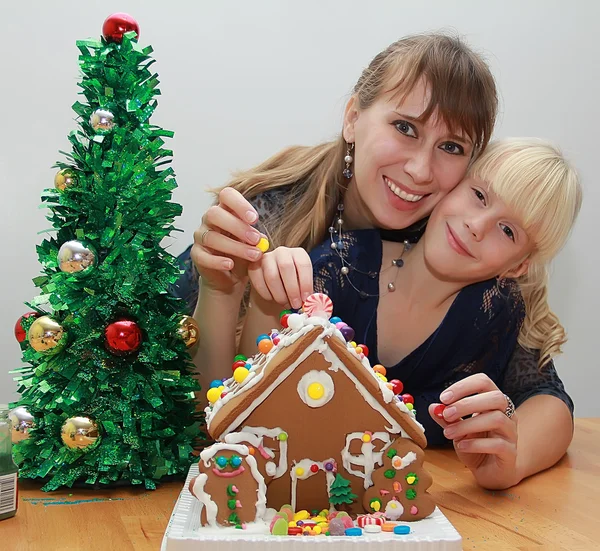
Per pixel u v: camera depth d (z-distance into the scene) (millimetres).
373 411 903
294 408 891
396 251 1450
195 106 2021
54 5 1938
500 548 889
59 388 1070
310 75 2068
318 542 783
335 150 1526
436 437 1484
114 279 1078
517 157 1268
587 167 2246
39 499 1021
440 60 1263
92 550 833
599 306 2285
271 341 971
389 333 1422
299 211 1518
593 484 1199
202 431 1176
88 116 1134
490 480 1138
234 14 2018
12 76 1937
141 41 1974
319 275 1383
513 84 2188
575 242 2258
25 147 1957
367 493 901
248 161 2055
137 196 1095
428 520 890
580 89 2229
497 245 1282
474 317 1423
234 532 825
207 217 1228
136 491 1068
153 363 1097
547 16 2188
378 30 2086
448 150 1312
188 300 1564
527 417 1331
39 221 1979
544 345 1485
